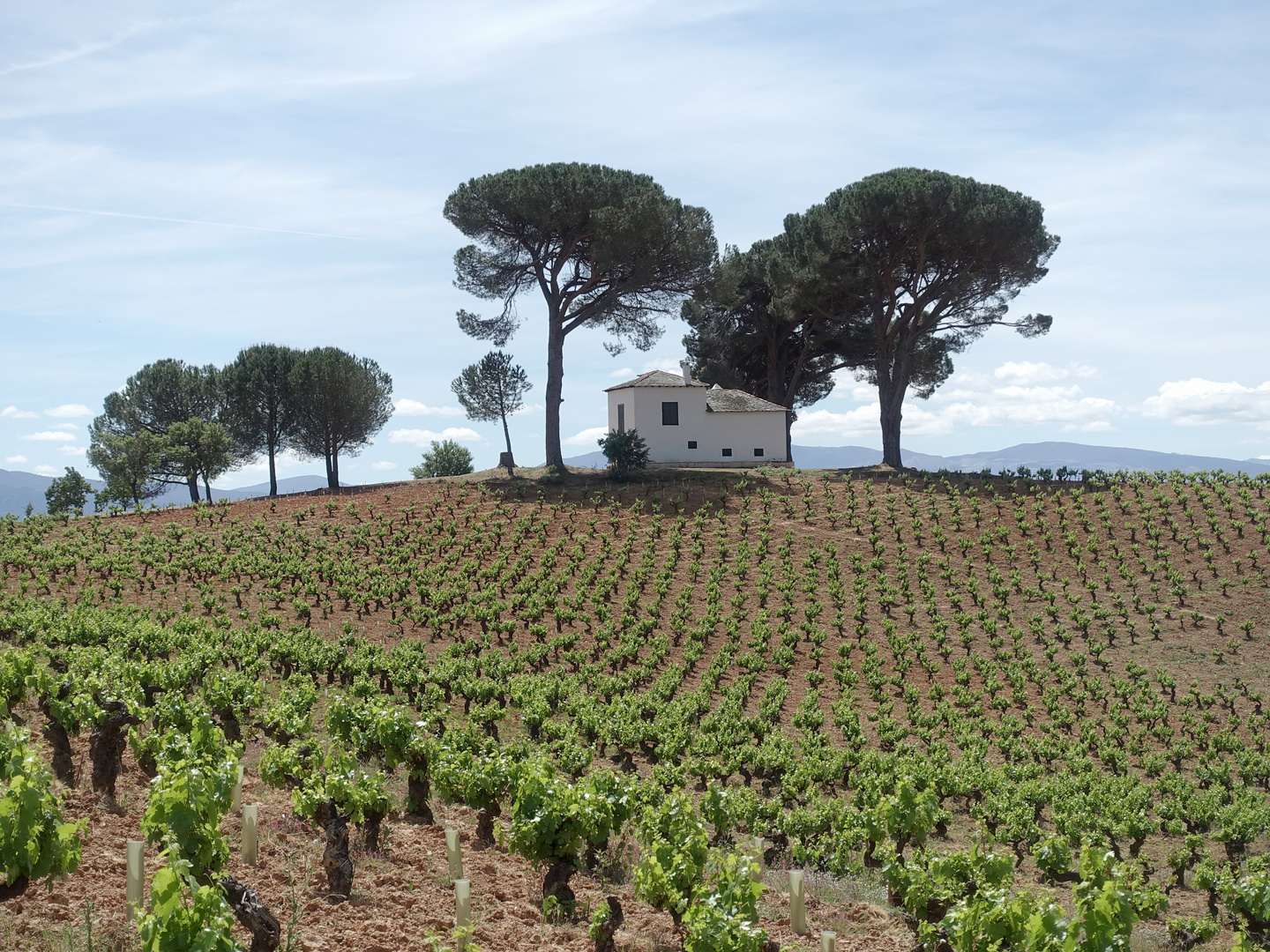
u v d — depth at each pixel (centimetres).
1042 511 4484
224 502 4791
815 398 7125
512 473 5294
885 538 4309
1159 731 2792
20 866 816
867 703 3028
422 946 934
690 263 4978
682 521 4434
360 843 1260
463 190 4891
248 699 1906
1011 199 4959
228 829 1249
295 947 890
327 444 6247
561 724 2400
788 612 3575
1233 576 3872
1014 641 3425
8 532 4225
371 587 3625
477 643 3219
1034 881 1777
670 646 3375
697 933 884
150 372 6575
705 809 1614
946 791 2133
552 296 5056
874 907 1309
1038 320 5328
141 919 721
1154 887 1636
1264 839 2116
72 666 1950
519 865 1294
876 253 5175
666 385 5525
